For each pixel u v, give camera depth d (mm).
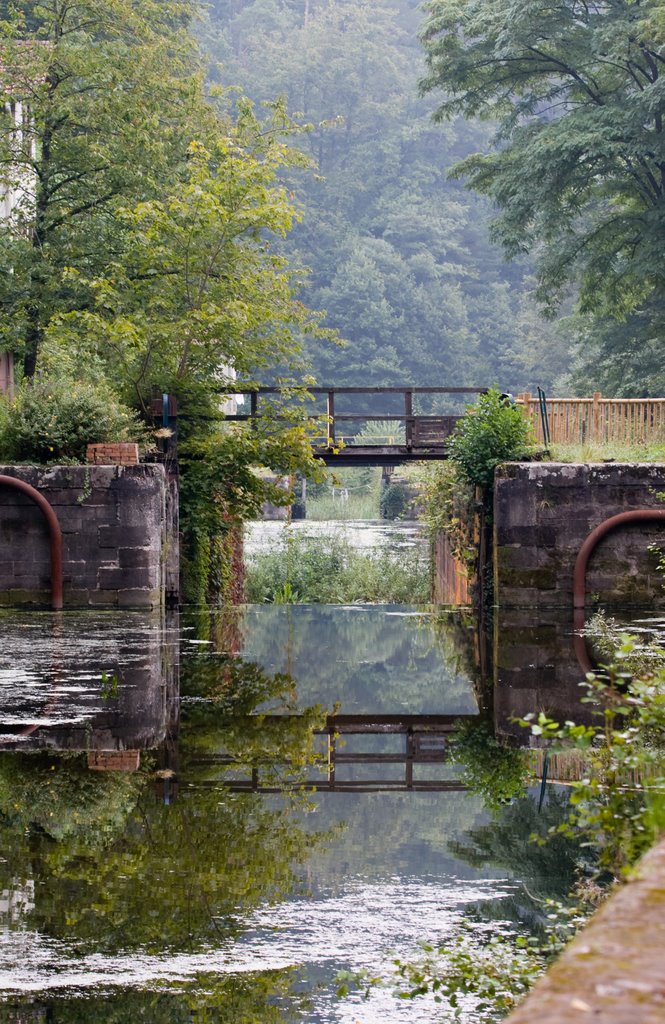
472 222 128125
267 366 30125
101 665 15523
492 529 24984
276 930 6156
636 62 51031
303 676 15633
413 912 6457
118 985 5391
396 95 129750
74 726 11562
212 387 29141
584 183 52000
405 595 37562
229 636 20047
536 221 56250
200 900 6629
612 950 2184
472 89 56156
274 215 28469
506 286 123250
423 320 114375
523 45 51469
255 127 32844
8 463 23281
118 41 31500
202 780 9570
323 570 39219
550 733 5176
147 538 23016
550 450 25375
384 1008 5211
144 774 9750
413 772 10047
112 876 7016
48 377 27500
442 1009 5227
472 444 25062
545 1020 1956
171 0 42000
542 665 16062
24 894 6688
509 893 6801
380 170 126438
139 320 28000
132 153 30375
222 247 29094
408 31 154125
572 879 7039
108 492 22953
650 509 23688
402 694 14219
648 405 27297
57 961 5703
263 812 8586
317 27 136875
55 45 30516
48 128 30719
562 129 49656
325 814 8586
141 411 28031
